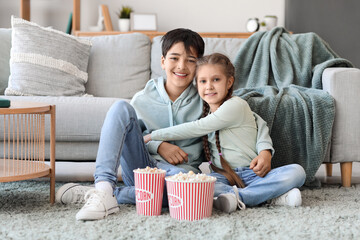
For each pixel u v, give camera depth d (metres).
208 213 1.58
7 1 4.88
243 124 1.93
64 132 2.41
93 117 2.41
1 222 1.55
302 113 2.28
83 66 2.94
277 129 2.27
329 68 2.54
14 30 2.83
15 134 2.38
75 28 4.55
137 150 1.81
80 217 1.53
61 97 2.54
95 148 2.45
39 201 1.88
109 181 1.66
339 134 2.35
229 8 4.90
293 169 1.78
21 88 2.71
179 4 4.90
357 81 2.36
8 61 2.91
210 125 1.87
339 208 1.76
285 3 4.84
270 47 2.81
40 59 2.78
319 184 2.31
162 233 1.38
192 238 1.36
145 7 4.91
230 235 1.36
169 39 2.01
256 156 1.91
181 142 1.99
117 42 3.08
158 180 1.59
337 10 4.34
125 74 3.03
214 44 3.06
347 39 4.28
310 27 4.49
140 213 1.62
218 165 1.96
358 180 2.63
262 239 1.34
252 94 2.37
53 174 1.86
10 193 2.05
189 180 1.53
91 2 4.90
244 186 1.87
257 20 4.59
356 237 1.37
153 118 2.03
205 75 1.90
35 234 1.39
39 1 4.88
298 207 1.75
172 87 2.05
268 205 1.81
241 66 2.84
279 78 2.70
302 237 1.37
